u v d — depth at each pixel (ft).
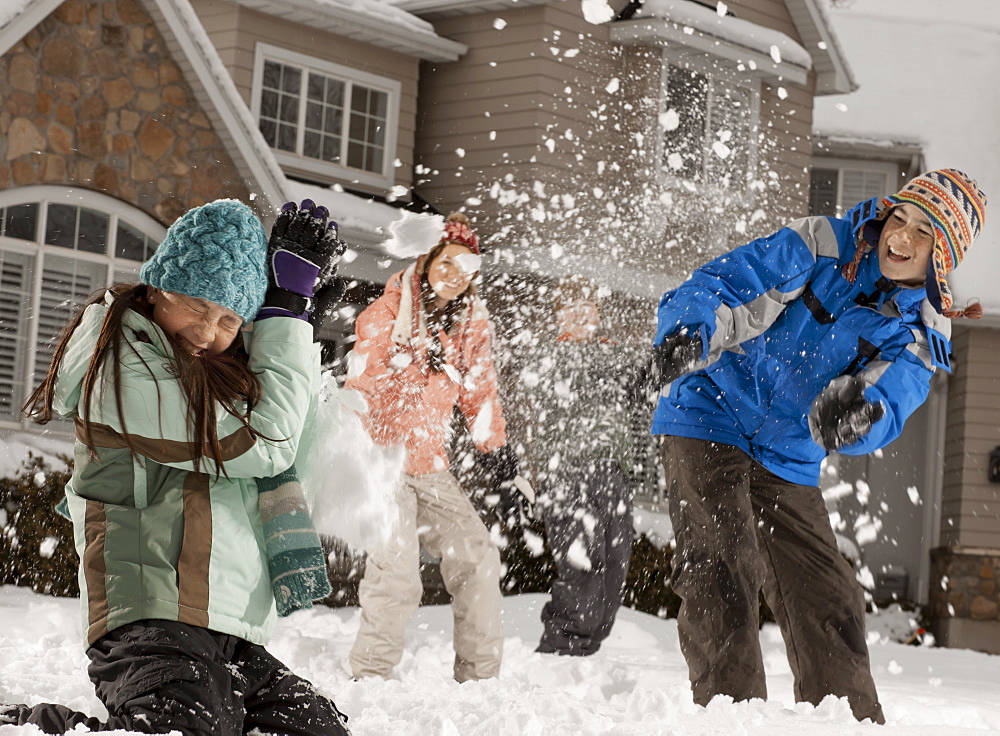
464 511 15.48
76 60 32.91
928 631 49.55
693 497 12.01
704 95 46.70
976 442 50.83
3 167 31.83
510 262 41.57
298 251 8.40
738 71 47.65
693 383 12.37
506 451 17.70
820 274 11.99
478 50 45.16
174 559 7.68
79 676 11.43
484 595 15.24
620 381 21.39
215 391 7.75
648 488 36.29
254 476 7.91
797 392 12.10
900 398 11.78
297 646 17.25
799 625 12.23
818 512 12.46
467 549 15.29
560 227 42.88
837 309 12.00
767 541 12.37
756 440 12.26
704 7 46.85
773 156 49.21
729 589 11.64
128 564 7.63
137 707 7.22
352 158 44.34
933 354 11.92
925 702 15.29
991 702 18.57
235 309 7.91
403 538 15.07
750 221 47.93
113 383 7.61
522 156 43.57
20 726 7.88
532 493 18.03
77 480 7.81
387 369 15.42
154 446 7.67
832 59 50.65
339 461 8.82
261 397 7.93
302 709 7.99
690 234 45.65
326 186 42.96
